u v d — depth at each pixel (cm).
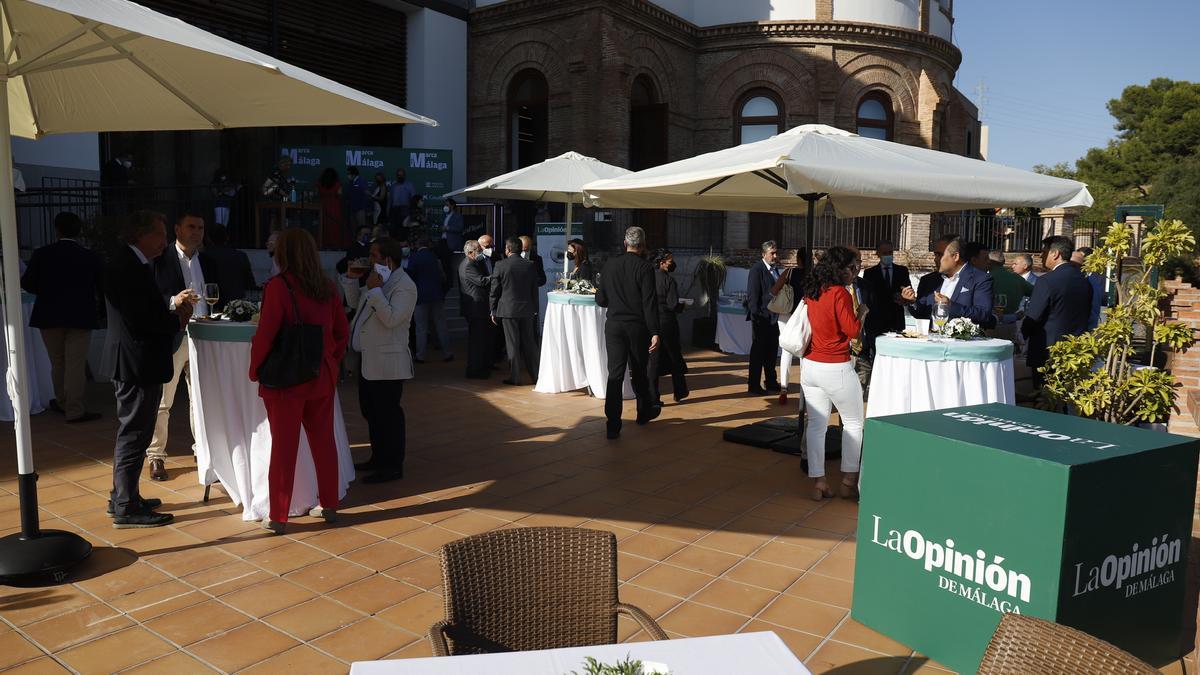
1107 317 607
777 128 1909
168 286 589
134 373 487
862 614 389
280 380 475
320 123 527
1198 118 4062
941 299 571
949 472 343
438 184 1680
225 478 535
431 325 1364
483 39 1794
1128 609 328
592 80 1631
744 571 459
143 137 1689
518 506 564
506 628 263
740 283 1791
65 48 486
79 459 656
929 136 1975
